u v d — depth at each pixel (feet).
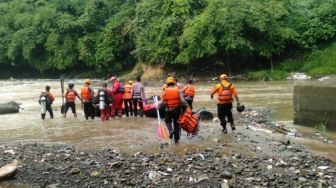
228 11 133.49
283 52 143.64
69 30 193.77
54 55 196.85
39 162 34.88
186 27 138.62
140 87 59.16
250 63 144.77
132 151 37.29
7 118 64.49
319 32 137.28
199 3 149.59
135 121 54.95
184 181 29.04
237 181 28.58
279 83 113.29
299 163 32.27
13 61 208.74
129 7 186.09
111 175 30.99
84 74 188.44
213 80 134.10
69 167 33.17
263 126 47.85
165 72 149.59
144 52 153.58
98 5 195.83
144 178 29.99
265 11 137.80
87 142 41.98
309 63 132.87
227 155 34.83
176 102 39.81
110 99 57.47
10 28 217.97
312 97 47.16
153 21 152.97
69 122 56.95
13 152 38.47
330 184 27.76
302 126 48.06
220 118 43.39
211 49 132.46
